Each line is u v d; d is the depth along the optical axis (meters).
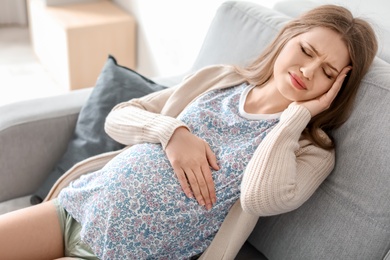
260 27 1.32
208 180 1.06
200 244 1.12
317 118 1.09
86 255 1.10
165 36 2.37
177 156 1.07
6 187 1.35
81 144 1.34
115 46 2.60
